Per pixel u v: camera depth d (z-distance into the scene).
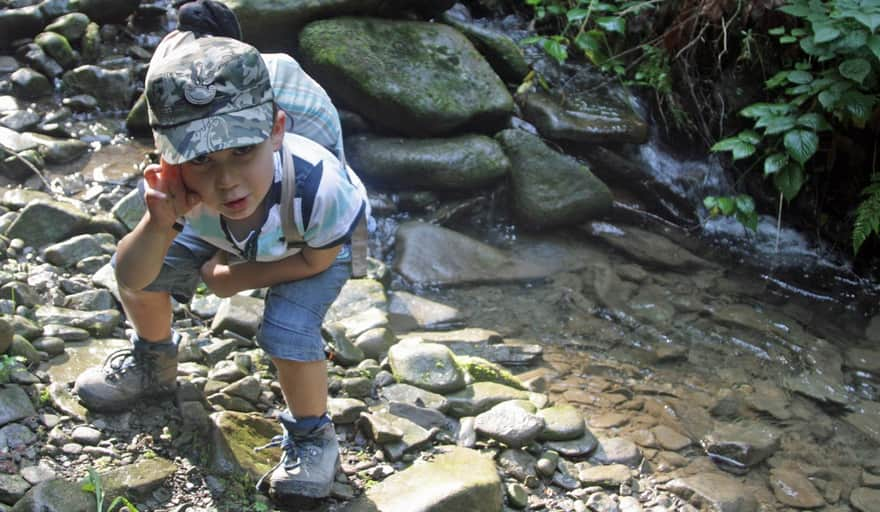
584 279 4.41
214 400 2.92
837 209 5.06
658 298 4.34
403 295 4.00
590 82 5.29
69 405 2.77
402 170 4.53
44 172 4.09
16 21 4.67
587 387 3.62
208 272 2.47
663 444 3.31
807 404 3.69
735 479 3.21
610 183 5.07
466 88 4.74
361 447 2.88
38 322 3.14
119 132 4.49
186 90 1.90
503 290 4.26
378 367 3.26
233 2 4.45
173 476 2.60
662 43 5.32
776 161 4.69
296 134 2.42
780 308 4.45
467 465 2.81
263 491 2.61
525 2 5.87
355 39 4.59
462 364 3.38
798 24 5.02
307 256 2.37
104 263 3.57
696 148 5.22
